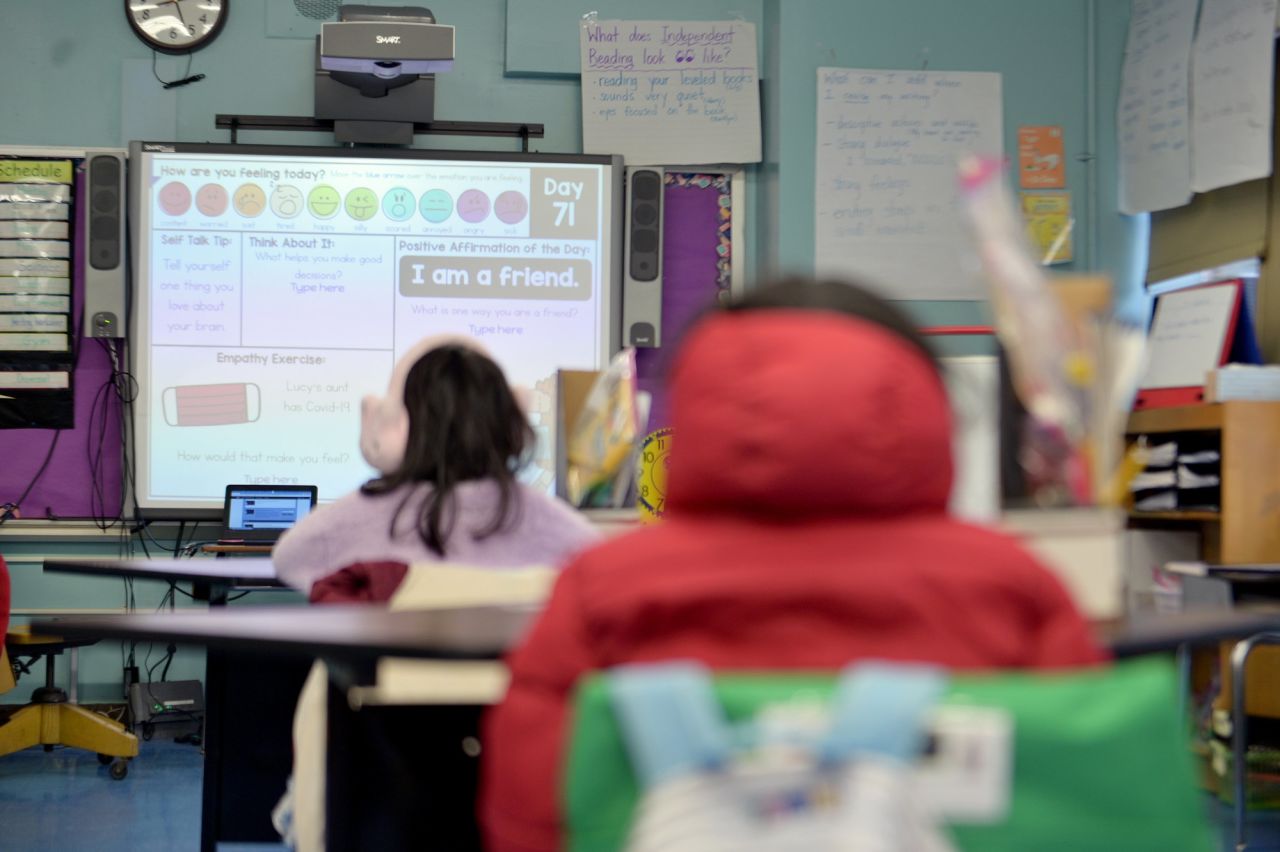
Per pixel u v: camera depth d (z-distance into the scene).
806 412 0.89
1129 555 4.98
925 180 5.94
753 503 0.91
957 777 0.74
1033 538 1.58
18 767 4.91
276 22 5.97
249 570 2.78
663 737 0.73
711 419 0.92
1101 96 6.04
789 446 0.89
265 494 5.59
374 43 5.51
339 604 1.95
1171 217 5.72
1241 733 3.48
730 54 6.07
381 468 2.27
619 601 0.91
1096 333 1.59
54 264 5.81
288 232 5.85
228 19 5.97
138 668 5.79
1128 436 5.11
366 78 5.80
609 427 2.31
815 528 0.91
